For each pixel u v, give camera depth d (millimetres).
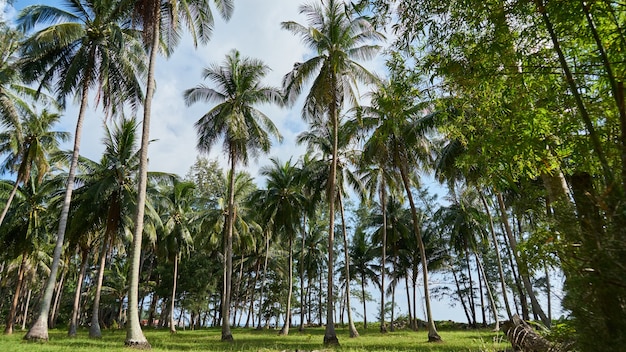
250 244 33875
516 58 4594
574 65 4438
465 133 6383
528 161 5117
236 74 22188
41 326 15961
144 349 13141
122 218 23953
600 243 2646
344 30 19094
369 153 20844
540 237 3689
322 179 26547
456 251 37344
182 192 32625
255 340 21141
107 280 40219
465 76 4840
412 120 20328
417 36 4875
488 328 35594
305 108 19750
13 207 26422
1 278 37125
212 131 22641
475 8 4324
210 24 17812
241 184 31547
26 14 17391
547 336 4098
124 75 18797
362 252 42000
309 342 19484
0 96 19438
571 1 3697
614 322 2564
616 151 3229
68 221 23156
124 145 23125
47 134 23219
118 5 17719
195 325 49438
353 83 20016
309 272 40719
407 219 37656
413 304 41375
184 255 35031
